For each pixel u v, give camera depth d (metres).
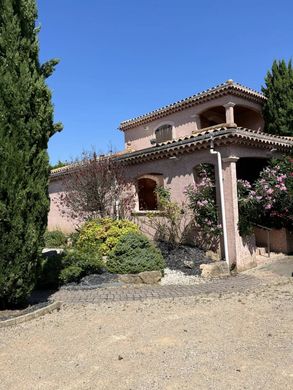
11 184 6.71
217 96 17.22
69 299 8.05
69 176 16.03
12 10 7.01
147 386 4.01
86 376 4.31
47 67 7.85
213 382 4.05
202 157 11.87
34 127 7.09
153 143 19.78
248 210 11.34
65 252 10.25
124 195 14.37
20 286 6.99
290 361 4.53
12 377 4.36
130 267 9.74
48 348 5.25
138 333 5.77
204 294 8.25
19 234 6.78
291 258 12.22
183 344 5.23
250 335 5.50
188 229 12.32
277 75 18.67
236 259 10.82
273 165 12.63
